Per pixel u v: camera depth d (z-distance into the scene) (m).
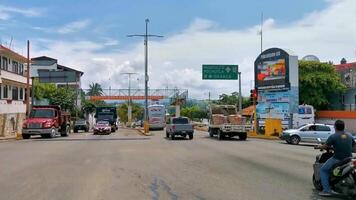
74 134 52.38
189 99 125.25
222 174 15.14
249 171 15.95
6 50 52.16
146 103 51.25
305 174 15.12
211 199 10.66
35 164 18.30
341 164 10.88
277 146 30.09
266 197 10.91
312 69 60.81
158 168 16.83
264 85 50.47
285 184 12.94
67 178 14.20
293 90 47.03
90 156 21.72
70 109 83.75
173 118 39.50
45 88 81.94
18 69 60.28
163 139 38.19
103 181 13.53
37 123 40.91
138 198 10.79
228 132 37.75
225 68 58.75
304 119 48.28
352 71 60.50
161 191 11.76
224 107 43.59
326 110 60.69
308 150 26.41
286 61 47.31
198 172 15.66
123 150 25.39
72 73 68.81
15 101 56.72
